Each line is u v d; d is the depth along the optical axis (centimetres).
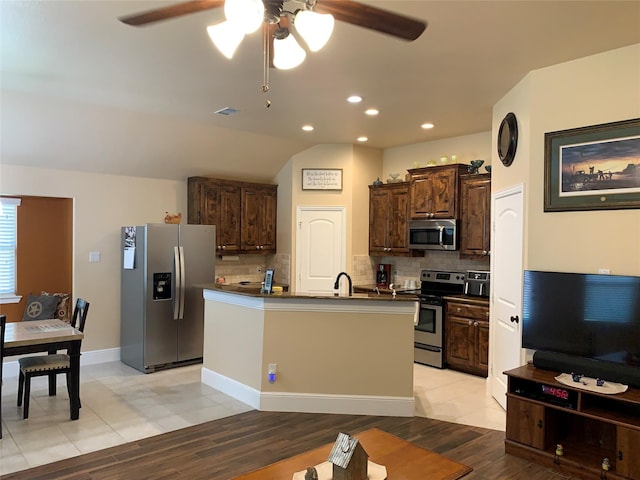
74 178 550
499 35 308
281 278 692
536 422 326
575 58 348
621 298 311
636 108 324
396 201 648
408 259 673
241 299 447
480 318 520
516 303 402
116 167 572
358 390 416
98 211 569
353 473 200
